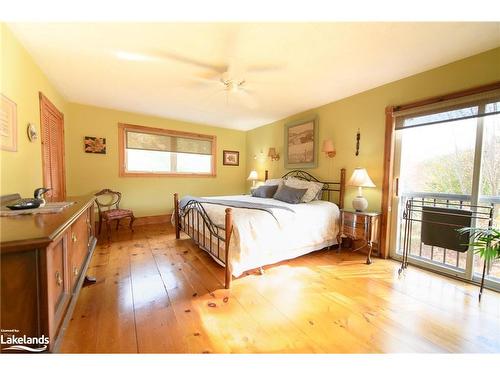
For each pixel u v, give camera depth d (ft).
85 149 12.38
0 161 5.12
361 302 5.98
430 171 8.18
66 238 3.68
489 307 5.75
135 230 13.21
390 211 9.20
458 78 7.15
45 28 5.65
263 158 16.87
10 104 5.63
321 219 9.39
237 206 8.81
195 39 6.15
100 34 5.94
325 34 5.88
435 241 7.45
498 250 5.01
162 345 4.35
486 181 6.91
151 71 8.13
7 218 3.61
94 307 5.57
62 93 10.51
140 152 14.32
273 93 10.27
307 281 7.18
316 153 12.37
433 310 5.62
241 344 4.42
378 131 9.45
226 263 6.59
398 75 8.36
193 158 16.44
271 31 5.78
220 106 12.35
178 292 6.37
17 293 2.47
